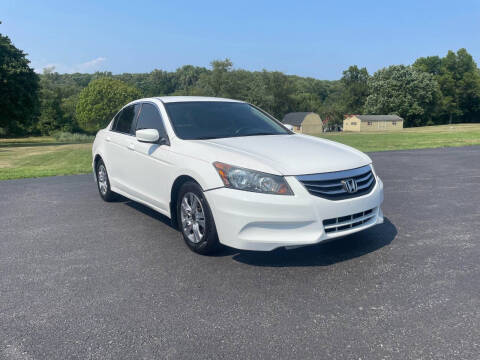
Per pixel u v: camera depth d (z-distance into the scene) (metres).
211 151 3.82
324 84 157.00
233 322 2.65
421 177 8.53
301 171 3.46
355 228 3.65
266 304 2.90
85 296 3.06
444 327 2.54
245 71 92.06
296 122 104.88
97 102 90.44
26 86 43.44
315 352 2.30
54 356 2.29
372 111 95.06
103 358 2.27
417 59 110.94
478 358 2.21
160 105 4.94
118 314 2.78
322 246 4.13
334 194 3.50
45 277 3.44
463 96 97.12
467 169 9.66
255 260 3.78
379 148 17.27
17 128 75.75
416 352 2.28
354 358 2.23
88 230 4.85
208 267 3.62
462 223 4.93
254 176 3.43
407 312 2.74
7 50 42.28
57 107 86.25
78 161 15.68
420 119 93.56
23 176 9.78
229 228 3.49
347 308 2.81
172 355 2.29
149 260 3.82
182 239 4.46
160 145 4.49
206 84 91.44
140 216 5.50
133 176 5.14
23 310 2.85
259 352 2.31
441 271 3.43
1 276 3.46
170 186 4.23
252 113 5.29
